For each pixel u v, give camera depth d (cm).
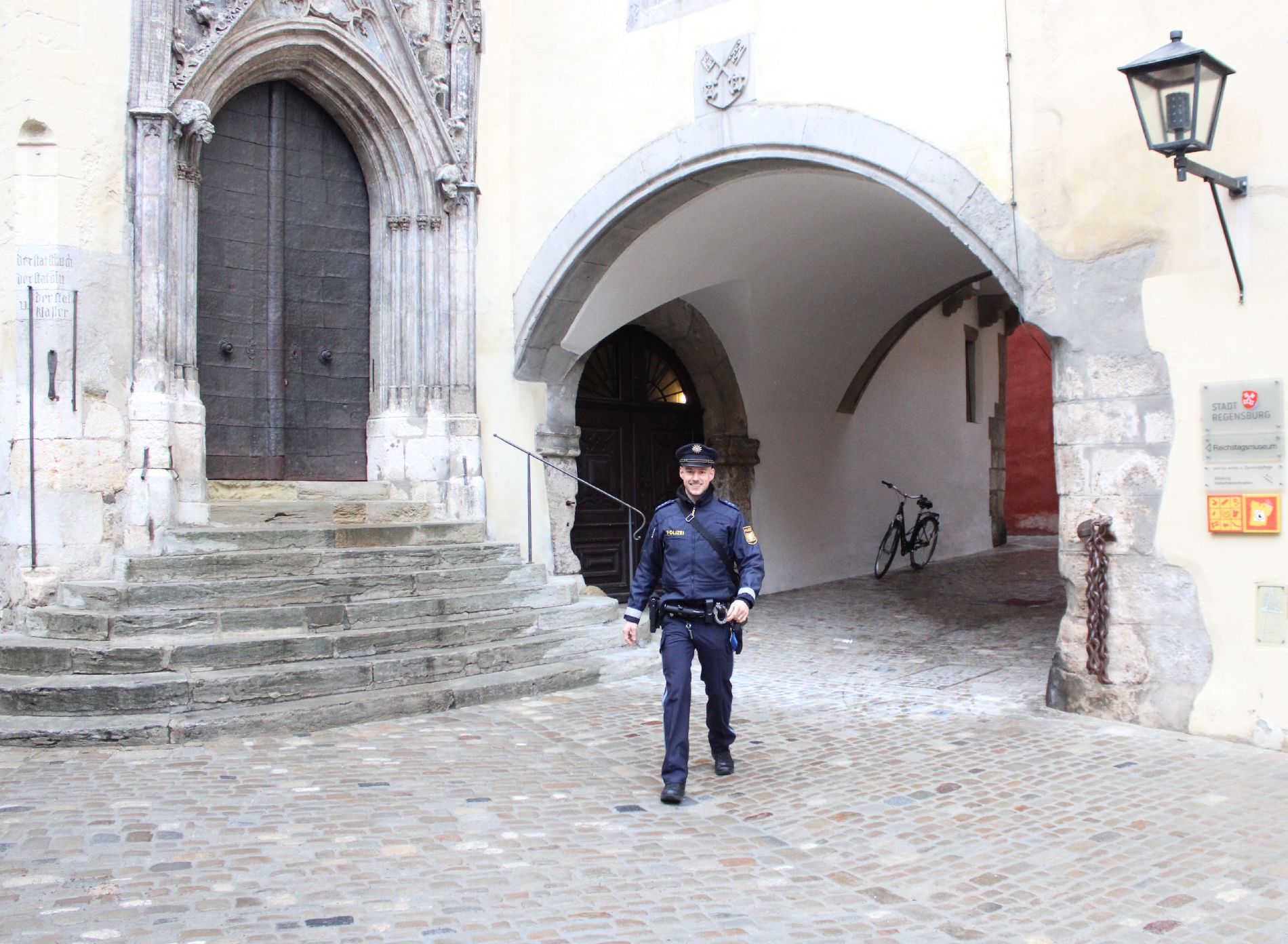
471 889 375
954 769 527
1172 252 595
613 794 494
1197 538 584
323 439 917
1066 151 636
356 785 498
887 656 852
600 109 895
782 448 1262
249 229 869
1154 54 525
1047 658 814
